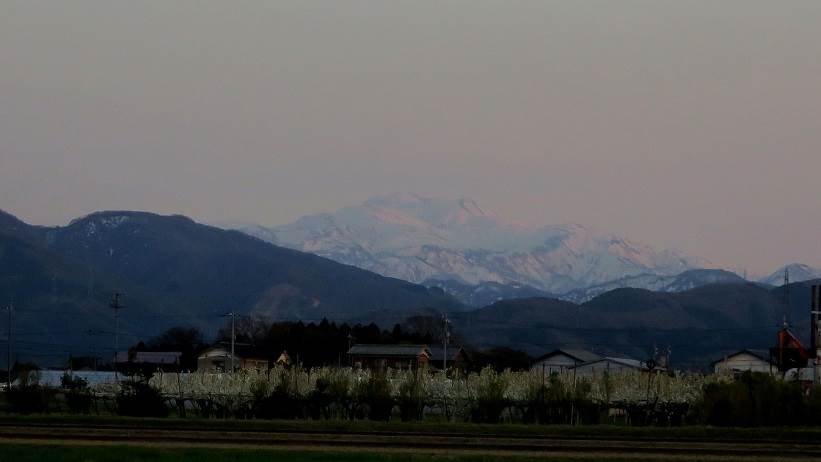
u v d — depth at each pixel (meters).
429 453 45.31
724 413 69.00
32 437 51.59
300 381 75.81
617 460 43.72
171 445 47.84
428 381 77.62
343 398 73.38
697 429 61.16
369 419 73.31
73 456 42.38
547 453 46.38
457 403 74.81
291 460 42.22
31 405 74.56
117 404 75.06
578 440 54.16
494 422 72.19
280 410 73.06
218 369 115.56
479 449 48.16
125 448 45.72
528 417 72.56
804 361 106.50
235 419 70.06
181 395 76.69
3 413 72.38
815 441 55.72
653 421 72.44
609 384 75.00
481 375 76.19
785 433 58.91
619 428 62.34
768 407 68.50
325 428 60.91
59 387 89.75
